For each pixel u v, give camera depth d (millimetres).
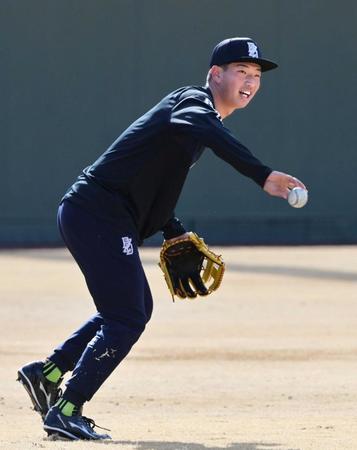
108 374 20281
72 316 49750
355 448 19594
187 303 55188
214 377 32312
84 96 118312
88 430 20375
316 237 119375
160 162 19969
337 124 119938
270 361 36062
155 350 38781
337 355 37469
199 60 118312
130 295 20203
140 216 20500
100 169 20297
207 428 22609
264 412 25625
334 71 119750
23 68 117688
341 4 119500
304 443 20203
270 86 119188
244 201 119125
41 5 117625
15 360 35750
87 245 20188
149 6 117938
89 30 117875
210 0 118125
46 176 118250
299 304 54969
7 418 24766
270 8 118688
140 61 118250
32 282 67250
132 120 118500
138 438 20938
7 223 117688
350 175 120062
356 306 54219
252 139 119250
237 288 62969
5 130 117812
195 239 22016
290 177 18203
